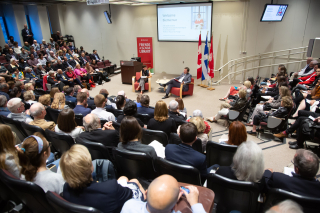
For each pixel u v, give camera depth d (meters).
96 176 1.82
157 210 0.98
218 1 8.80
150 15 10.32
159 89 8.39
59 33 11.99
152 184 1.03
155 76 10.37
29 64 9.09
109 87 8.77
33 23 12.86
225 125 5.07
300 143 3.58
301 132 3.48
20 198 1.59
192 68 10.20
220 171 1.81
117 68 11.61
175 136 2.59
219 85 8.71
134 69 8.76
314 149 3.55
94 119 2.45
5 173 1.55
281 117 3.89
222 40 9.22
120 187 1.38
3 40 10.98
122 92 4.59
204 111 6.06
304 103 4.06
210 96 7.34
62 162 1.28
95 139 2.41
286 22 8.11
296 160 1.74
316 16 7.57
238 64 9.24
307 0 7.58
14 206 1.76
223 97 7.20
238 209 1.76
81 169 1.26
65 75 8.22
